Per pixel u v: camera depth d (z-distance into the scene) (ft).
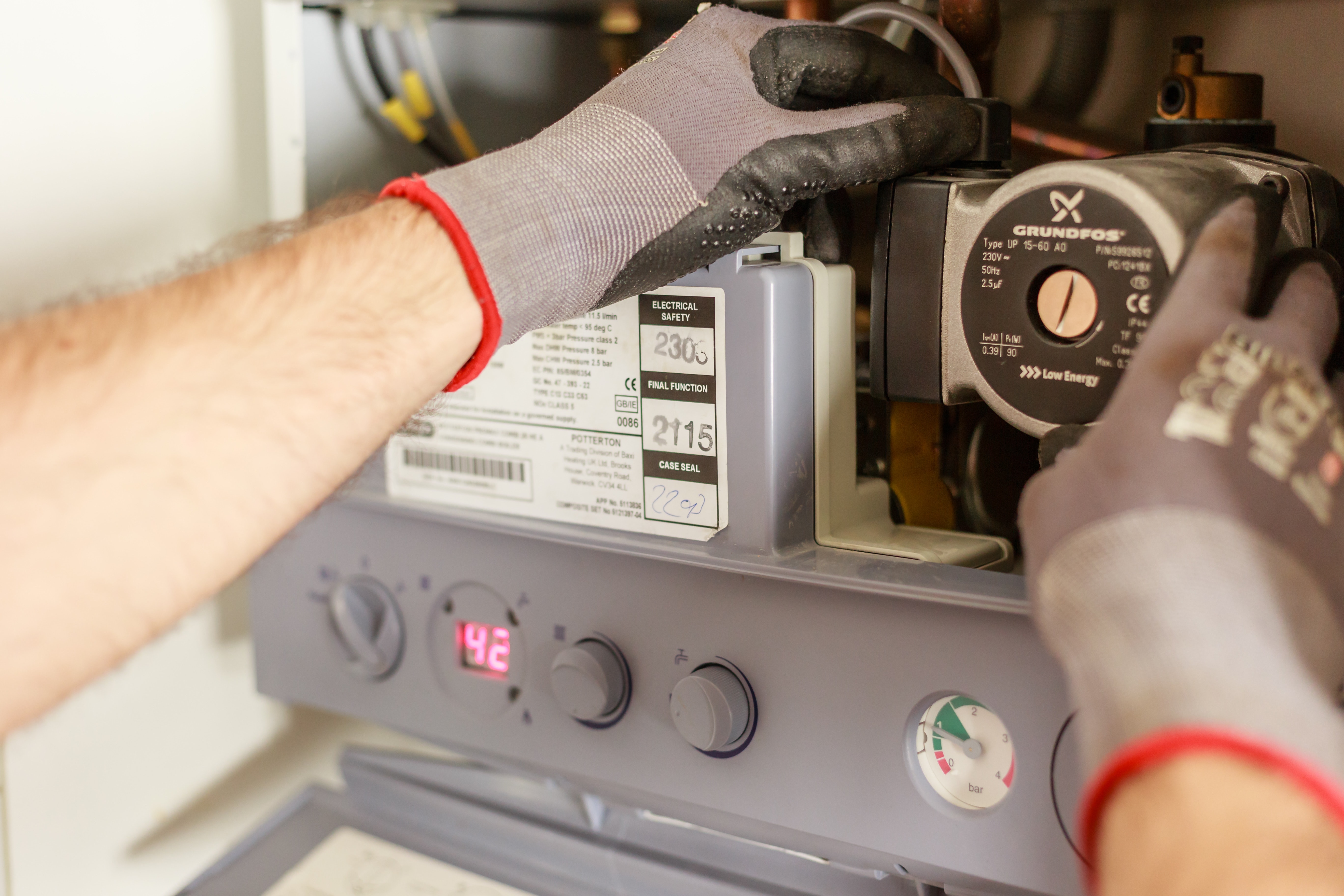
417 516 2.21
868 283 2.25
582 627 2.07
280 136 2.70
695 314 1.84
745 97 1.71
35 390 1.17
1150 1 2.58
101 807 2.60
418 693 2.34
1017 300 1.62
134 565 1.17
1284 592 0.98
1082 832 0.91
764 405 1.80
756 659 1.88
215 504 1.23
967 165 1.91
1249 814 0.78
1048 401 1.61
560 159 1.58
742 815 1.94
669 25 3.13
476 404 2.12
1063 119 2.75
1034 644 1.63
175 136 2.63
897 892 2.04
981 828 1.72
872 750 1.79
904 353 1.82
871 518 2.12
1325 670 0.99
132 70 2.52
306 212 2.23
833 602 1.79
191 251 2.70
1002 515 2.25
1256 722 0.82
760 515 1.84
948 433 2.26
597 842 2.39
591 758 2.10
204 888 2.35
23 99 2.31
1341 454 1.09
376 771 2.72
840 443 2.00
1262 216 1.32
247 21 2.77
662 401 1.90
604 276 1.62
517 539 2.13
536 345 2.02
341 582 2.41
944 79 2.01
